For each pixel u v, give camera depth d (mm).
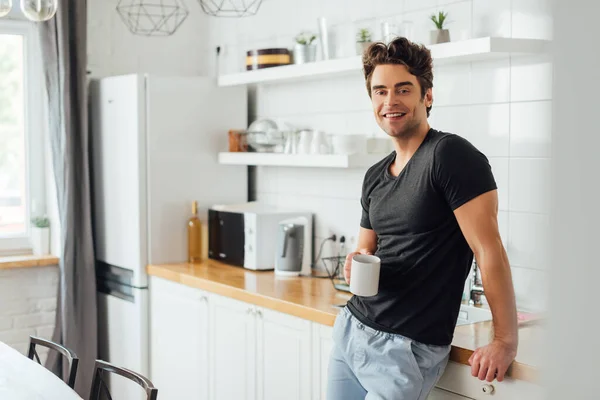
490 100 2855
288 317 2910
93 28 4242
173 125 3922
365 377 2145
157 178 3881
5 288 4027
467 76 2949
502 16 2801
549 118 326
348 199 3590
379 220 2189
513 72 2754
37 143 4266
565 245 316
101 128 4105
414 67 2074
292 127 3801
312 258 3818
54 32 3900
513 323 1970
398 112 2084
